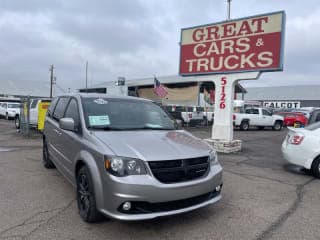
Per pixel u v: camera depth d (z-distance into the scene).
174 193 3.54
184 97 30.97
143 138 4.11
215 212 4.46
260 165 8.14
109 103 5.04
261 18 9.55
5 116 27.06
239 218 4.25
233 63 10.20
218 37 10.55
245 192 5.51
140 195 3.41
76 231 3.69
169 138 4.30
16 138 12.53
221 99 10.58
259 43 9.62
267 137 16.89
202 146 4.25
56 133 5.67
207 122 23.69
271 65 9.38
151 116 5.17
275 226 4.01
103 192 3.58
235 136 17.16
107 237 3.56
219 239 3.59
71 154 4.60
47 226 3.81
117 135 4.12
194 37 11.23
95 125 4.43
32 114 14.72
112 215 3.46
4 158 8.07
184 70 11.58
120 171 3.49
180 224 3.99
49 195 5.00
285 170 7.57
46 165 6.84
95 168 3.71
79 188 4.18
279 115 25.28
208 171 4.01
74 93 5.63
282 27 9.15
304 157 6.92
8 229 3.70
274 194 5.44
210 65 10.77
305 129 7.26
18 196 4.92
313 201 5.10
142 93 34.53
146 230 3.78
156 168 3.54
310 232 3.85
